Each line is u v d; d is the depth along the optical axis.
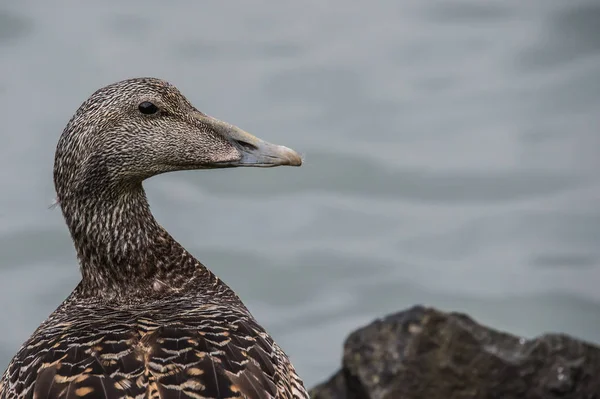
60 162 7.26
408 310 9.76
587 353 9.47
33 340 6.41
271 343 6.41
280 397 6.00
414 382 9.40
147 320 6.28
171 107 7.32
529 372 9.38
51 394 5.61
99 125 7.17
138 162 7.28
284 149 7.41
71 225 7.32
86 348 5.91
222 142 7.40
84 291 7.36
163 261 7.38
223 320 6.34
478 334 9.56
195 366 5.75
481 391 9.39
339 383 9.73
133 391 5.55
